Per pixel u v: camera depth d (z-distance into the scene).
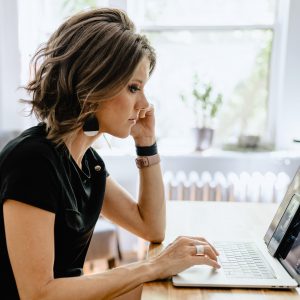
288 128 2.52
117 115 0.89
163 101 2.72
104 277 0.82
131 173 2.52
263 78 2.65
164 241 1.16
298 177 1.08
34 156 0.80
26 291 0.76
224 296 0.80
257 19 2.62
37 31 2.68
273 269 0.92
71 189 0.89
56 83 0.86
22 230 0.75
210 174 2.47
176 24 2.66
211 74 2.68
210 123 2.61
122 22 0.89
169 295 0.81
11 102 2.52
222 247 1.07
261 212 1.45
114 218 1.18
